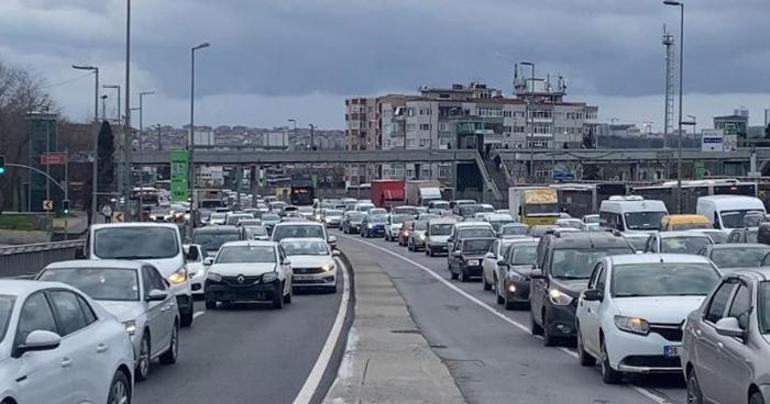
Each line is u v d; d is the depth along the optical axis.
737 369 10.26
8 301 9.47
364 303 30.11
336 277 39.50
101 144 100.38
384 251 67.56
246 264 30.06
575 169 138.62
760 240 31.77
